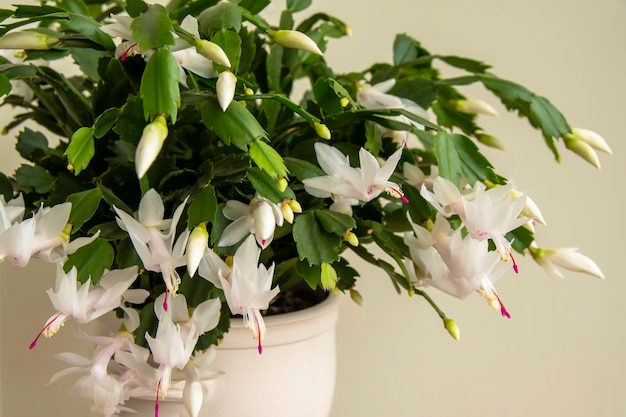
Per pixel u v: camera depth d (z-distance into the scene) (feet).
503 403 3.73
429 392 3.77
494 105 3.63
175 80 2.18
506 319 3.67
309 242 2.39
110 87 2.54
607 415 3.66
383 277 3.70
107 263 2.35
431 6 3.64
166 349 2.33
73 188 2.57
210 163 2.39
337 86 2.44
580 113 3.55
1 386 3.30
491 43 3.60
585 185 3.56
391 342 3.75
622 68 3.50
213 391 2.56
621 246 3.56
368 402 3.81
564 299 3.63
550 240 3.61
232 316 2.66
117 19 2.32
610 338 3.61
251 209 2.37
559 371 3.67
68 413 3.45
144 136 2.14
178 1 2.67
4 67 2.44
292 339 2.61
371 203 2.66
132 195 2.53
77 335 2.42
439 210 2.43
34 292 3.34
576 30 3.52
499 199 2.41
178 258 2.31
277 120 2.83
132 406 2.61
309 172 2.42
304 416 2.68
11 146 3.36
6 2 3.33
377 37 3.69
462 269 2.44
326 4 3.69
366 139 2.62
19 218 2.41
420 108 2.68
